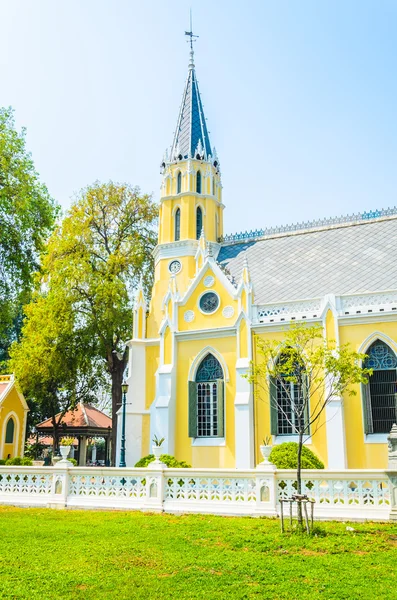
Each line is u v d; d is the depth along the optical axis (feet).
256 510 53.78
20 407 135.33
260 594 30.27
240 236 122.62
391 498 49.29
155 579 33.04
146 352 111.65
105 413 184.65
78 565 36.19
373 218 109.29
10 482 66.69
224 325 98.22
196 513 56.13
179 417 97.91
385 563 36.06
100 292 124.26
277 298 98.99
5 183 104.99
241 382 91.45
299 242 112.68
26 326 135.33
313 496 52.54
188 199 121.60
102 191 141.38
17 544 42.29
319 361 52.75
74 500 62.23
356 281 94.89
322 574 33.73
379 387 83.51
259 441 88.63
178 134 130.72
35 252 112.78
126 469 61.00
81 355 130.93
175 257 118.52
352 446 81.66
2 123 106.22
